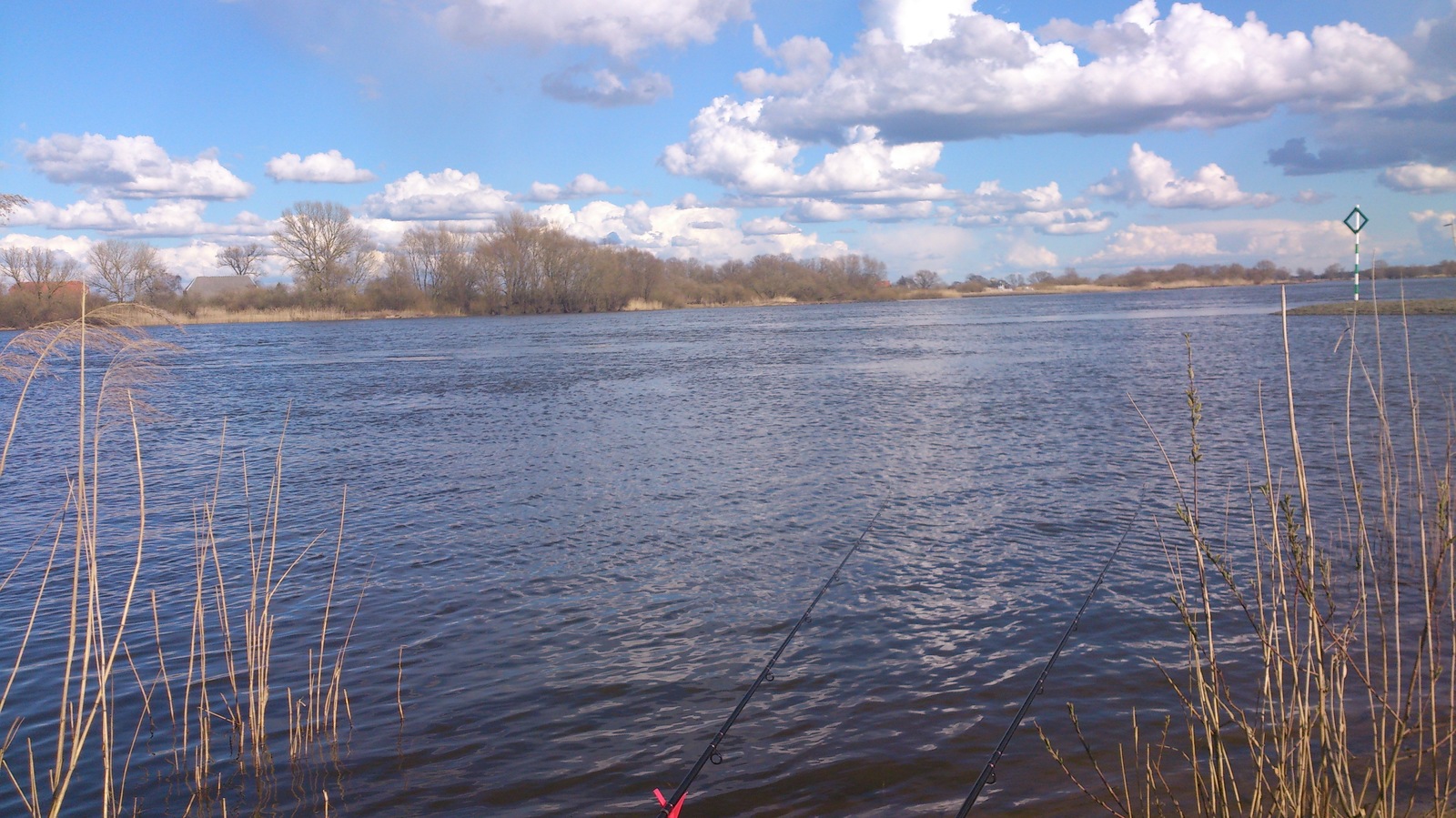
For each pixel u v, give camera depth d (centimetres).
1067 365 3039
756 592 865
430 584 909
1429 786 469
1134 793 510
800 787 538
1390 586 730
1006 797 516
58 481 1505
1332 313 4969
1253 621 389
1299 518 1010
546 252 9744
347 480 1436
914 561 940
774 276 12631
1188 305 8456
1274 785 493
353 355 4512
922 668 687
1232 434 1584
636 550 1008
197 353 4850
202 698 627
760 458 1531
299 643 766
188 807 529
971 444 1594
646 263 10919
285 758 581
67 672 436
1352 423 1625
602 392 2647
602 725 617
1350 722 546
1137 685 640
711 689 667
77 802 536
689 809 520
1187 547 949
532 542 1049
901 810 511
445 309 9506
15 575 968
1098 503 1147
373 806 528
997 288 17488
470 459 1605
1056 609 793
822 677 678
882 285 14838
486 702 653
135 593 901
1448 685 575
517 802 532
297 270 9206
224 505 1284
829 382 2745
